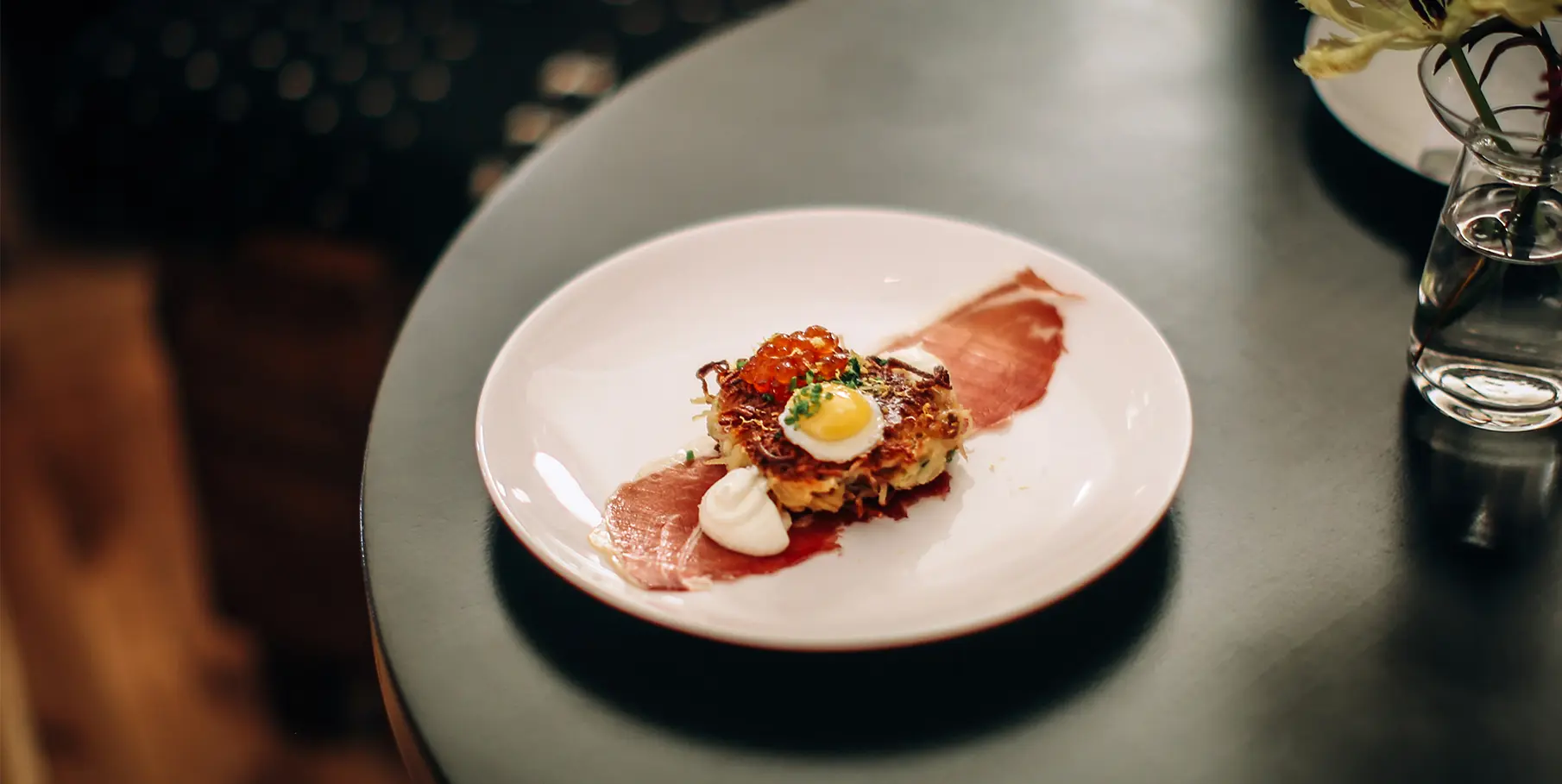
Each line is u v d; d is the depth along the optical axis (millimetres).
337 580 1235
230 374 1391
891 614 604
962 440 676
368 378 1332
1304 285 748
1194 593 614
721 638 570
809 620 599
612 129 867
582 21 1359
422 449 681
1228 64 895
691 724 577
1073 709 578
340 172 1348
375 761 1151
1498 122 624
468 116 1324
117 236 1530
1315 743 565
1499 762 558
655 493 654
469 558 634
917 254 752
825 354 685
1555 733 565
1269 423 681
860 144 849
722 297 749
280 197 1378
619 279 736
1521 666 585
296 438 1329
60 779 1135
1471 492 647
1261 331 725
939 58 910
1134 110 863
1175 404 657
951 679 588
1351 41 610
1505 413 664
